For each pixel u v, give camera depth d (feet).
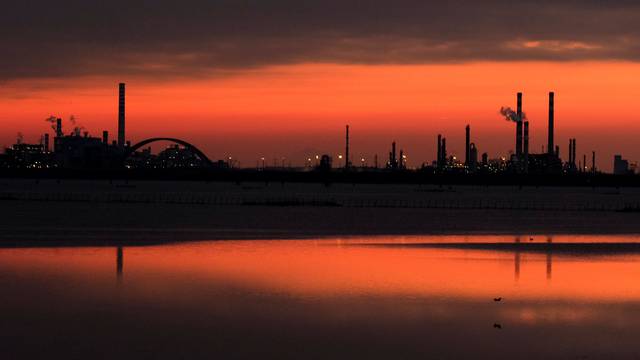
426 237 439.63
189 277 261.44
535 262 311.88
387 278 262.47
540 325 187.93
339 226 526.98
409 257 328.70
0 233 436.35
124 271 274.77
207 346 167.32
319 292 233.35
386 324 188.65
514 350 164.45
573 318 196.24
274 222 560.20
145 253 334.85
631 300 222.07
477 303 216.54
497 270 284.82
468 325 187.73
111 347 166.09
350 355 160.76
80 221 547.90
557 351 163.73
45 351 162.81
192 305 211.00
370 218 625.82
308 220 590.14
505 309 207.72
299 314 199.82
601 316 198.90
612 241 416.05
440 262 310.45
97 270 276.62
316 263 303.27
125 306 208.74
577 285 249.55
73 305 209.56
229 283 249.14
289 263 302.45
